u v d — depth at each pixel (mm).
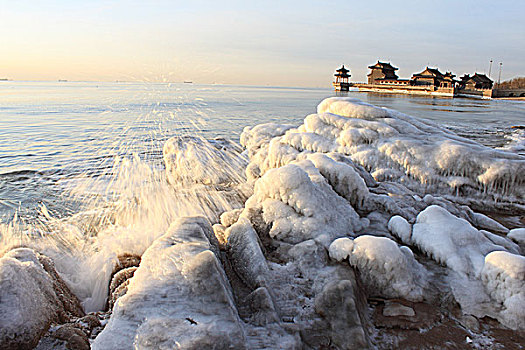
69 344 2395
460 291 2887
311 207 3637
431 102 52531
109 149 12172
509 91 71500
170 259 2639
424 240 3475
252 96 67375
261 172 6785
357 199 4453
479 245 3363
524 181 5426
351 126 6859
